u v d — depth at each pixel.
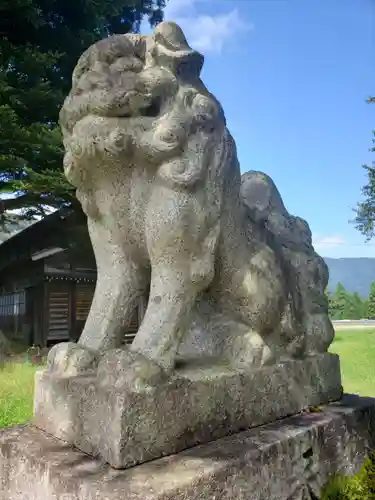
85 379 1.23
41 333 8.80
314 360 1.69
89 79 1.23
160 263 1.28
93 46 1.28
